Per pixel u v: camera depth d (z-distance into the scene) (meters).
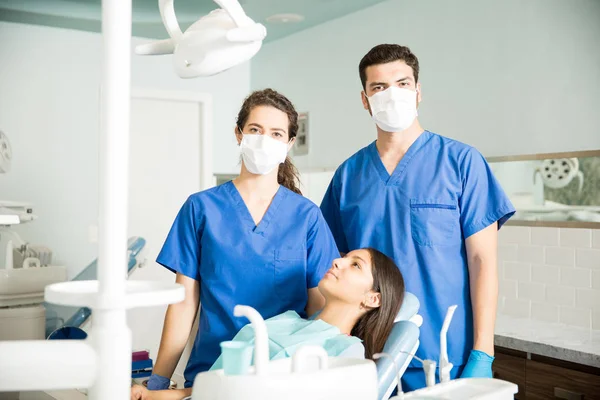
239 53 0.71
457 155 1.83
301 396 0.58
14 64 4.21
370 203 1.89
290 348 1.33
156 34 4.48
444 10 3.33
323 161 4.18
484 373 1.65
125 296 0.51
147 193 4.64
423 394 0.94
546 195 2.80
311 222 1.70
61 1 3.77
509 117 2.99
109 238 0.50
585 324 2.64
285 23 4.19
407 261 1.81
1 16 4.06
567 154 2.72
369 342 1.46
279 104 1.60
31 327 2.43
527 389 2.36
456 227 1.81
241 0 3.67
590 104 2.64
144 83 4.57
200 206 1.67
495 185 1.80
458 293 1.80
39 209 4.26
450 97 3.30
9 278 2.42
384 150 1.91
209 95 4.80
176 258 1.66
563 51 2.75
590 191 2.64
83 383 0.51
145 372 2.08
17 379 0.49
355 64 3.91
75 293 0.52
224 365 0.70
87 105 4.43
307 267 1.71
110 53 0.49
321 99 4.20
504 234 2.96
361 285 1.47
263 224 1.65
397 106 1.76
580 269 2.67
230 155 4.93
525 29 2.91
